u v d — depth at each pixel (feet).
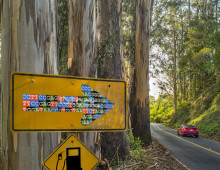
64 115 8.00
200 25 100.07
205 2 133.28
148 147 45.27
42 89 7.79
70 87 8.16
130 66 55.47
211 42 78.79
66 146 8.25
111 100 8.73
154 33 85.51
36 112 7.65
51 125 7.81
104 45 34.04
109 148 29.53
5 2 8.26
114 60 35.17
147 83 51.55
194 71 117.29
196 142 55.67
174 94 151.23
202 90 126.11
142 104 50.57
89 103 8.40
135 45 52.90
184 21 139.44
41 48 8.34
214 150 41.75
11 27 8.04
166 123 178.19
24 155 7.53
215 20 108.17
